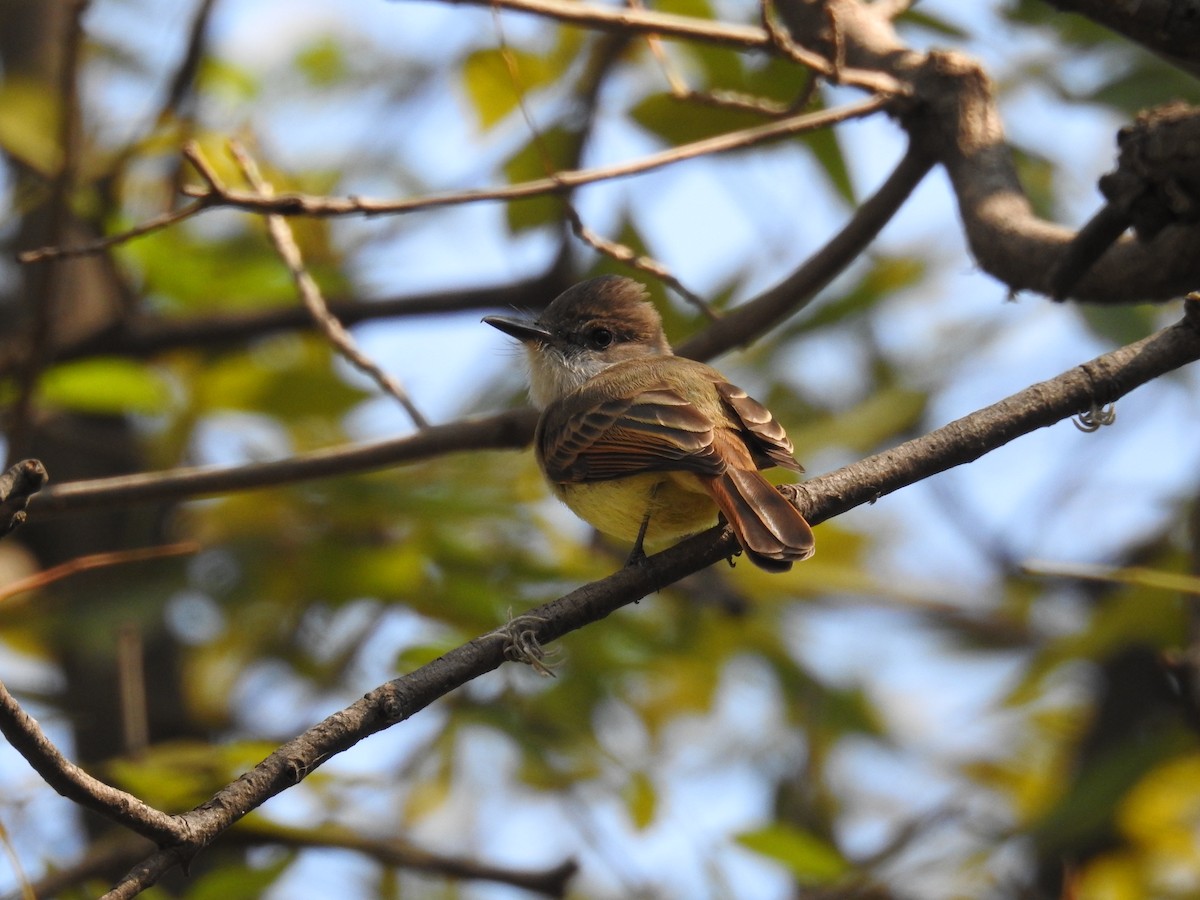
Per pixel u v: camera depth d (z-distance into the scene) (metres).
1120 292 6.94
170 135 10.26
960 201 7.71
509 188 7.45
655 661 11.05
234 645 11.38
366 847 9.12
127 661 9.31
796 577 12.38
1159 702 11.81
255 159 11.20
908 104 7.94
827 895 9.66
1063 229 7.20
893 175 8.18
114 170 10.17
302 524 10.95
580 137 10.72
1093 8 6.64
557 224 11.70
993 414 6.23
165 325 11.32
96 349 11.14
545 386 10.02
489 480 11.33
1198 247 6.61
